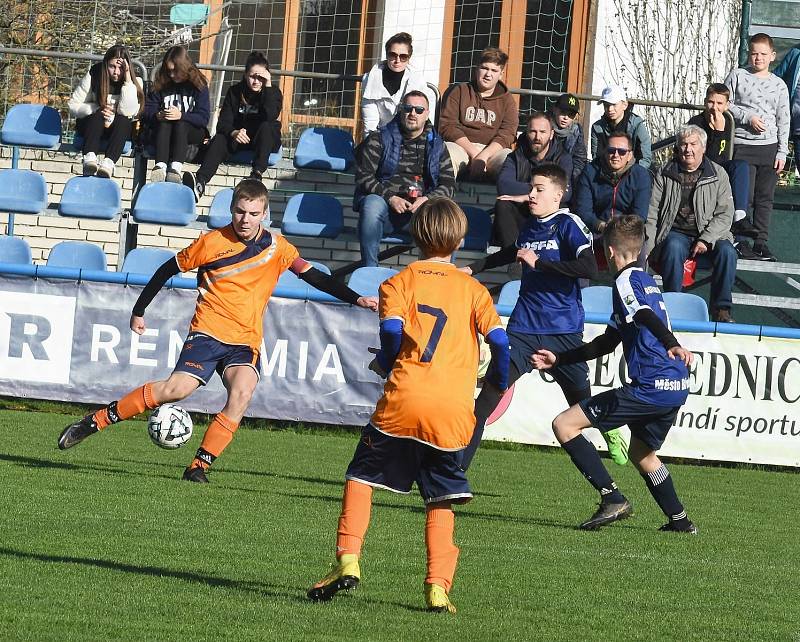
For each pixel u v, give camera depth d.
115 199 43.94
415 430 14.59
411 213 40.62
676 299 39.41
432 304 15.02
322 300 36.75
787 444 36.69
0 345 36.75
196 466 25.58
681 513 23.62
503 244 40.38
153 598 14.78
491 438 36.72
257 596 15.25
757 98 43.72
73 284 36.66
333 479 27.80
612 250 23.30
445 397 14.60
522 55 53.28
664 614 15.84
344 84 51.31
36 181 44.50
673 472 34.62
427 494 15.05
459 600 15.88
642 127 42.41
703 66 55.09
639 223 23.16
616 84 54.53
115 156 44.44
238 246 25.25
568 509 25.88
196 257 25.19
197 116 44.75
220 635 13.15
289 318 36.78
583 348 23.36
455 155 43.88
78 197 43.81
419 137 41.25
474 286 15.34
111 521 20.03
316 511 22.72
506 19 53.19
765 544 22.80
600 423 23.12
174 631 13.22
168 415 25.19
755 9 49.62
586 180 40.06
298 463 30.28
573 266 24.78
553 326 25.55
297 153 46.75
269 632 13.37
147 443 32.00
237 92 44.88
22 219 49.22
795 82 46.38
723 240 40.50
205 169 44.28
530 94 47.06
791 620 15.95
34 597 14.44
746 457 36.62
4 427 32.47
